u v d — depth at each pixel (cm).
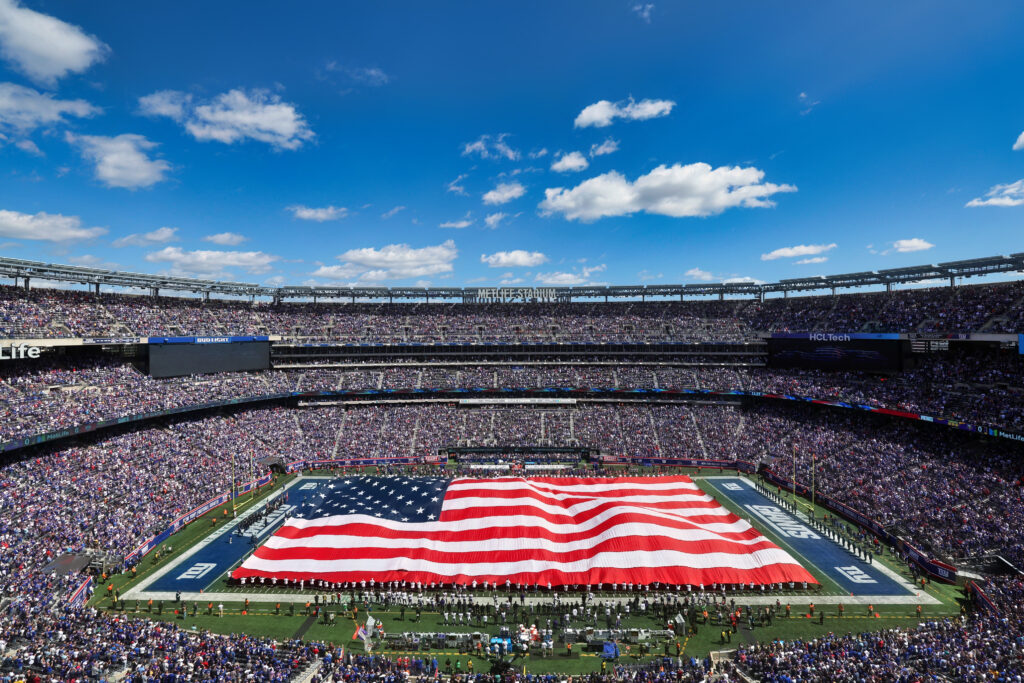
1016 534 5250
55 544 5362
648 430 10088
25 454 6512
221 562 5722
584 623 4525
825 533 6375
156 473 7256
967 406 7119
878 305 9969
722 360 11538
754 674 3375
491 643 4166
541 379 11381
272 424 9869
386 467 9125
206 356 9769
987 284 8481
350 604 4881
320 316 12412
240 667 3412
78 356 8238
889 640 3781
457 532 6012
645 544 5525
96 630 3916
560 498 7100
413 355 11775
